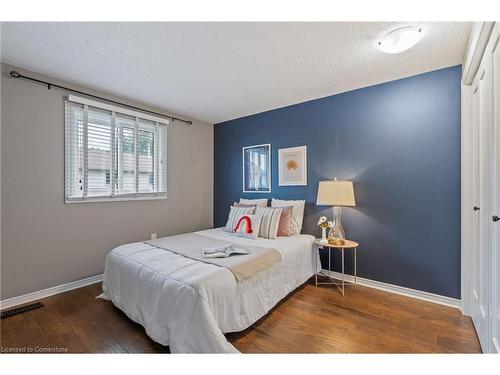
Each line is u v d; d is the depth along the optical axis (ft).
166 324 5.08
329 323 6.23
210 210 13.67
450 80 7.16
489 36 4.55
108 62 7.00
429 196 7.53
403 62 6.95
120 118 9.74
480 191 5.55
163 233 11.34
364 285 8.72
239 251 6.67
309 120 10.18
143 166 10.59
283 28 5.48
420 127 7.66
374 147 8.54
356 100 8.94
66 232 8.27
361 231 8.82
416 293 7.72
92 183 8.91
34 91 7.56
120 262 6.72
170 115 11.61
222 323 5.17
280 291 7.15
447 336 5.65
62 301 7.43
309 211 10.19
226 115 12.28
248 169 12.35
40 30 5.53
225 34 5.70
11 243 7.17
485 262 5.05
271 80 8.20
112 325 6.13
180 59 6.82
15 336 5.68
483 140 5.23
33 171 7.55
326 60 6.85
